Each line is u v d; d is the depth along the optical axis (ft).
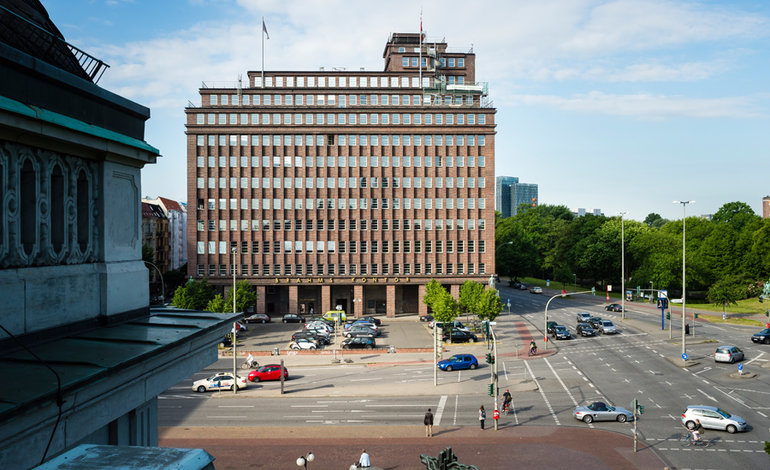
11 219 27.53
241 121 284.00
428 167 289.33
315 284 284.61
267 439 104.47
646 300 347.56
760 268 333.21
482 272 289.74
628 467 89.35
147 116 39.34
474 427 111.75
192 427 112.06
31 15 33.60
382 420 116.78
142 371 28.73
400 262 288.51
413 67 311.68
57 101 29.53
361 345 204.85
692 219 401.29
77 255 32.65
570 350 198.70
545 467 89.76
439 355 170.81
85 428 24.52
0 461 19.49
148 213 344.69
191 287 223.92
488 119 290.15
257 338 226.79
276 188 284.20
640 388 142.00
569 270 406.82
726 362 171.63
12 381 21.81
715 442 101.14
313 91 290.15
